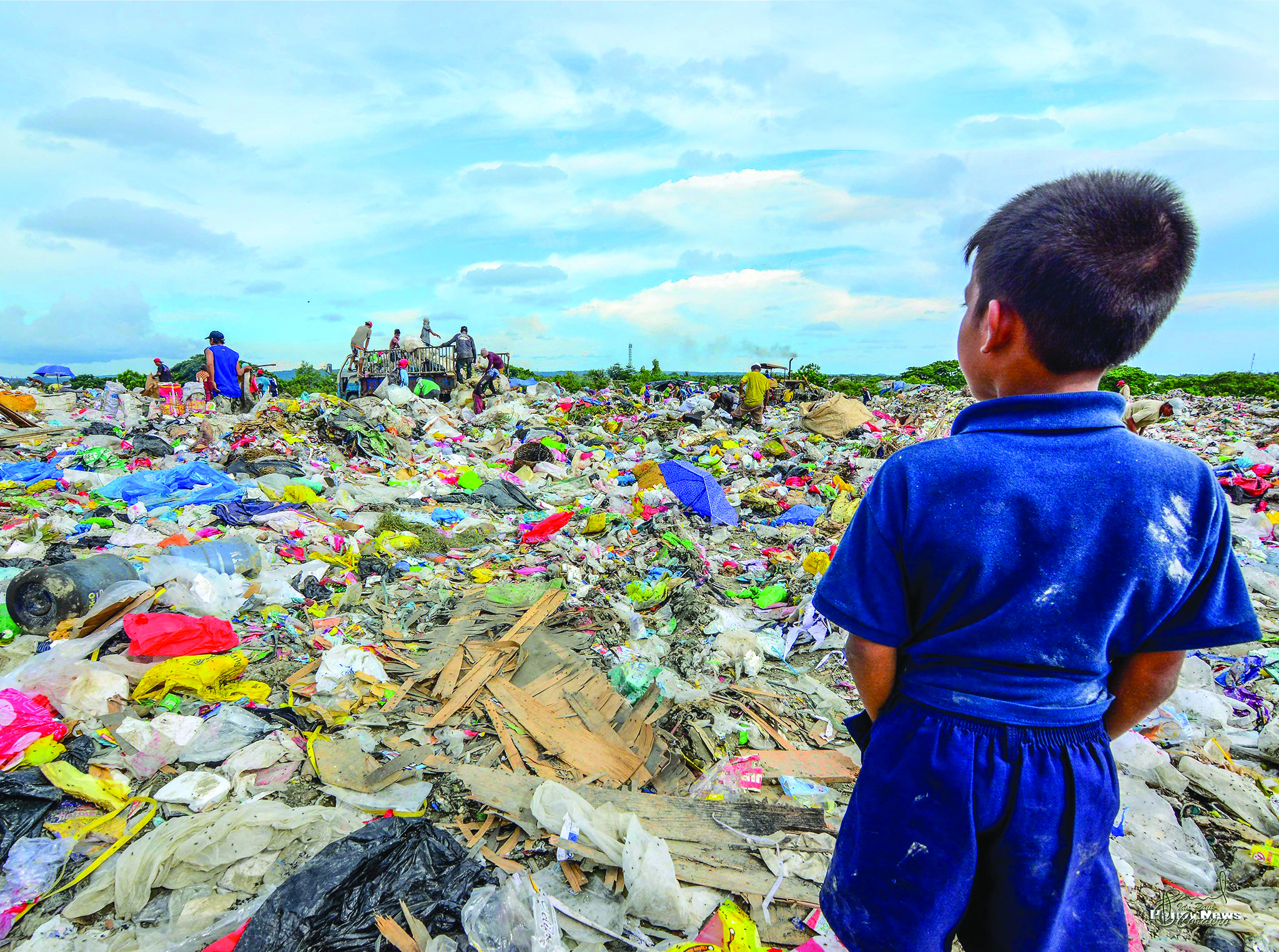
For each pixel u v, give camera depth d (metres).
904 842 1.21
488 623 4.89
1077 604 1.10
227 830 2.62
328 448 11.31
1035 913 1.17
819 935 2.36
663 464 8.98
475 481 10.09
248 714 3.47
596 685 4.07
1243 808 3.04
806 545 7.50
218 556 5.49
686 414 17.78
